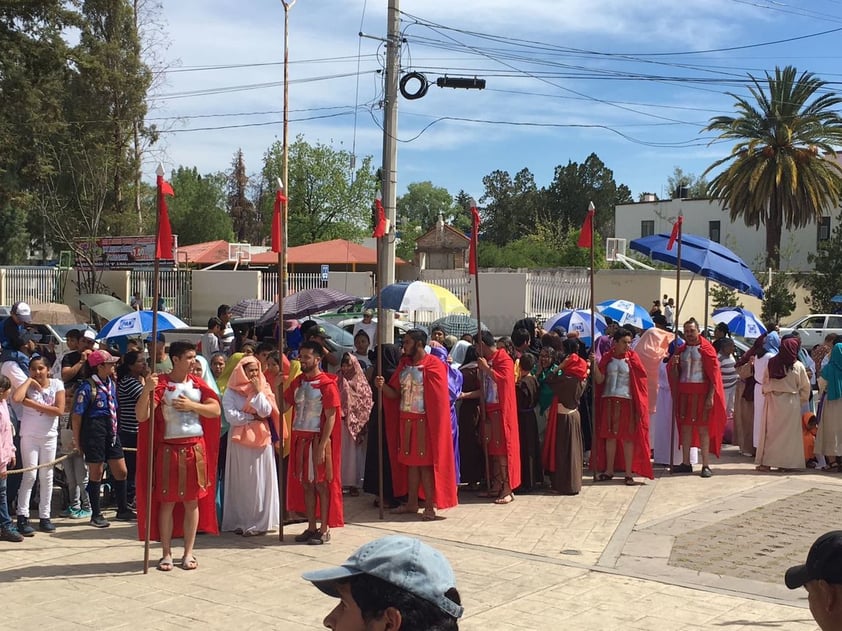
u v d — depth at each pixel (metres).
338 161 51.81
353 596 2.19
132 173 38.34
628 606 6.55
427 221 107.06
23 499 8.42
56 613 6.25
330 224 51.91
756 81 25.03
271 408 8.55
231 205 80.44
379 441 9.35
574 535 8.65
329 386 8.38
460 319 16.56
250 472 8.61
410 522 9.23
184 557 7.45
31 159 34.38
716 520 9.26
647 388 11.56
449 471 9.34
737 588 7.01
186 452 7.41
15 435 9.03
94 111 37.09
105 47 36.38
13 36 30.05
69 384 9.55
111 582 7.01
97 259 34.88
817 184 36.16
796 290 37.91
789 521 9.25
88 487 8.98
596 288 33.34
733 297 32.88
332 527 8.45
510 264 47.84
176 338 17.61
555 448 10.56
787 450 11.96
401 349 10.47
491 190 91.69
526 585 7.03
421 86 15.32
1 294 33.16
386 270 15.27
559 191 85.81
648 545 8.27
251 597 6.66
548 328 16.12
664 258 13.47
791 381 11.93
